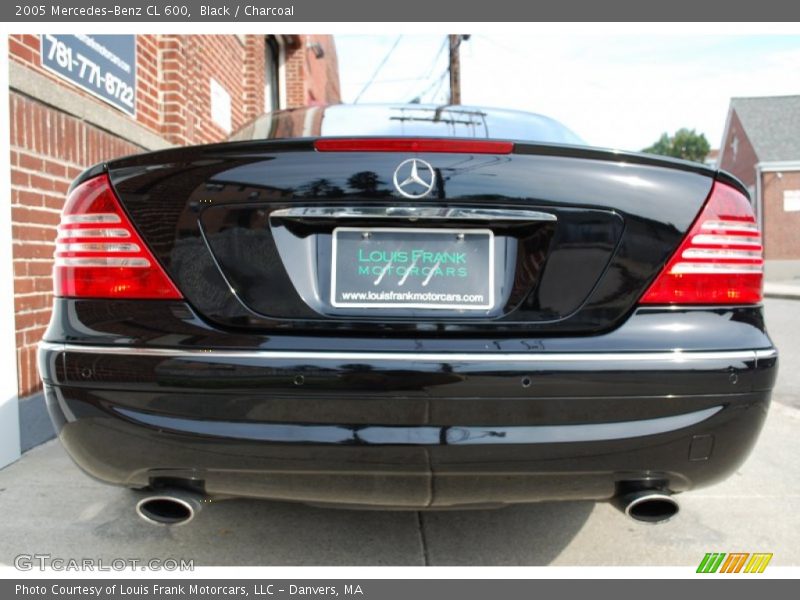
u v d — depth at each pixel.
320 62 14.90
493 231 1.58
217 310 1.54
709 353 1.53
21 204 3.03
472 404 1.49
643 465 1.53
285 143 1.58
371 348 1.50
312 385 1.48
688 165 1.64
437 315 1.54
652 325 1.54
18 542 2.13
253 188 1.56
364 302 1.55
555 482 1.55
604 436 1.50
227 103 6.87
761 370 1.56
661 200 1.59
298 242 1.57
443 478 1.52
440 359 1.49
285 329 1.53
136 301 1.56
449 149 1.57
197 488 1.63
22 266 3.04
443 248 1.58
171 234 1.56
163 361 1.51
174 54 5.08
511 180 1.56
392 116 2.34
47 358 1.58
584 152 1.59
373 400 1.49
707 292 1.57
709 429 1.53
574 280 1.55
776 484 2.72
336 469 1.51
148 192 1.58
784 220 21.70
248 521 2.31
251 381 1.49
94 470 1.63
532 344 1.51
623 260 1.55
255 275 1.55
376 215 1.55
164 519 1.65
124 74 4.35
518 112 2.53
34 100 3.13
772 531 2.29
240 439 1.49
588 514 2.42
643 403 1.51
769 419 3.78
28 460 2.91
